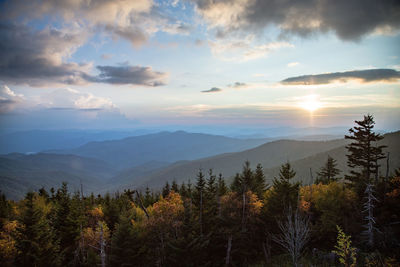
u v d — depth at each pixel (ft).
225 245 108.78
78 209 138.41
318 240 108.37
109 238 122.31
